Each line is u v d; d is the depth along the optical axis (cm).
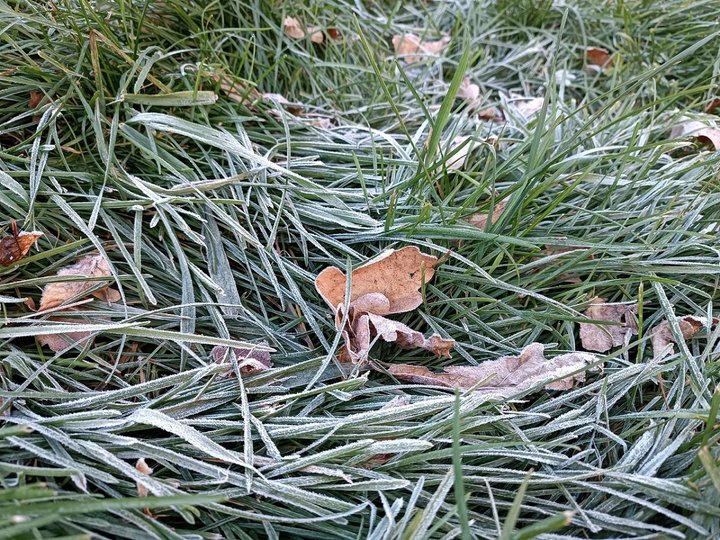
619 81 50
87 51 36
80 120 35
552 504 26
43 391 26
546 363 30
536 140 32
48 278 28
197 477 25
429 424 27
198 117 38
